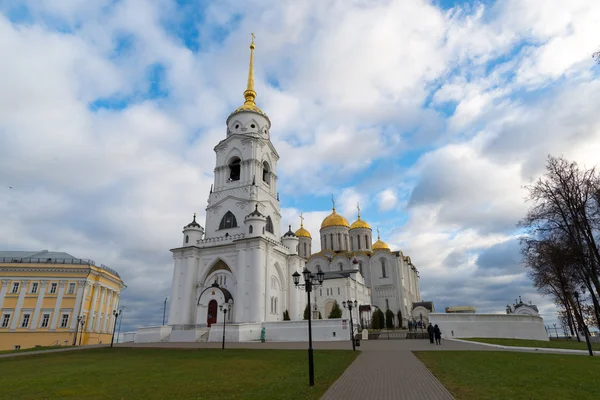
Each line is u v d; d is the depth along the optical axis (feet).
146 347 124.26
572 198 113.60
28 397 49.26
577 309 160.86
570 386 48.55
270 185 210.59
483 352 89.45
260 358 85.97
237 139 205.67
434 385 51.19
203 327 162.50
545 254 127.34
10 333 214.90
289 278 193.67
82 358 101.86
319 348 107.76
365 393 47.75
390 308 265.13
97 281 243.40
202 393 49.14
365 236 304.91
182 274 181.16
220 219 194.70
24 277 226.79
